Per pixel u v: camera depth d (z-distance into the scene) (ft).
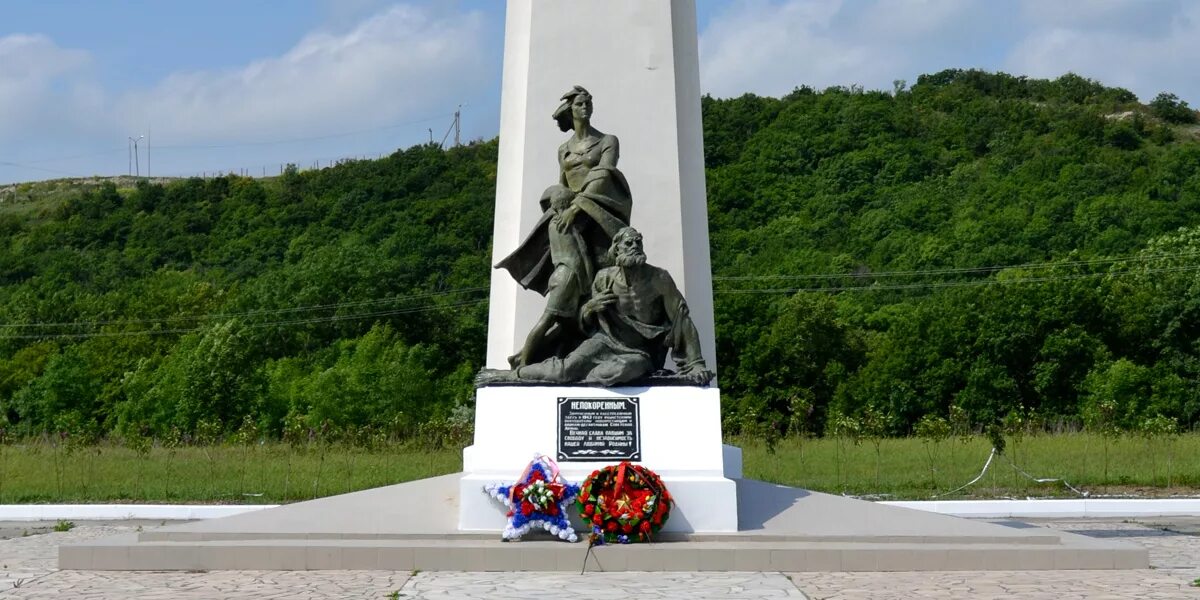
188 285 182.91
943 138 210.38
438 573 33.12
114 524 54.60
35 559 39.37
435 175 211.41
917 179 194.49
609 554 33.68
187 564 34.14
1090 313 131.64
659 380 37.19
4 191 315.17
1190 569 34.71
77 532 50.62
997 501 57.36
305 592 30.19
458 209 191.62
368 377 127.54
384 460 73.51
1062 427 97.50
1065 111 232.73
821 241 174.81
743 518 37.58
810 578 32.48
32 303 169.17
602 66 47.16
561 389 37.06
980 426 100.58
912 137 211.00
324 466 71.26
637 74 47.09
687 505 35.70
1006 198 176.24
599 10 47.44
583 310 38.01
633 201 46.32
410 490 41.63
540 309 45.96
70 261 204.54
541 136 46.96
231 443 89.04
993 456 70.49
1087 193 172.96
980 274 152.56
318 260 162.50
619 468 35.12
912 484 65.00
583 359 37.45
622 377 36.88
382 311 151.84
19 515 57.26
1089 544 35.50
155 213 223.92
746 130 223.30
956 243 160.04
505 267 40.16
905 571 33.88
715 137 219.20
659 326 37.88
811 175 200.23
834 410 127.75
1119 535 46.85
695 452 36.40
